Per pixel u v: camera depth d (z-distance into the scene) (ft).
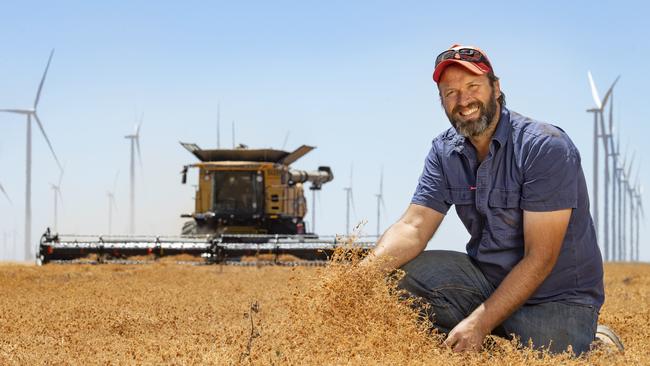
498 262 19.29
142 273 53.31
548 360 16.65
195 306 30.30
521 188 18.76
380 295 18.54
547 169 18.20
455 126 18.89
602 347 18.20
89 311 27.14
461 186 19.80
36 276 49.32
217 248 66.49
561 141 18.53
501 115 19.08
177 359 16.46
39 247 67.92
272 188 81.76
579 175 18.66
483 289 19.60
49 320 24.97
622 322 24.84
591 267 19.10
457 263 19.83
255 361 16.10
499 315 17.85
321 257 68.49
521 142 18.72
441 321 19.92
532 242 18.25
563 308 18.78
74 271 55.72
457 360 16.39
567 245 18.75
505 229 19.13
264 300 32.65
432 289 19.62
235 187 81.61
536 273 18.04
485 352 17.17
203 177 81.35
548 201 18.16
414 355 16.75
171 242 69.21
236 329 21.74
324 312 18.48
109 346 19.62
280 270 58.03
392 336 17.49
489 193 19.07
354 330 17.84
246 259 67.67
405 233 20.08
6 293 36.32
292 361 16.03
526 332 18.84
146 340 20.49
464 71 18.43
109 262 67.97
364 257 19.44
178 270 57.26
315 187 101.45
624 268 75.77
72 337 21.42
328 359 16.30
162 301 32.22
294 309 18.92
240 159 86.07
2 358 17.69
